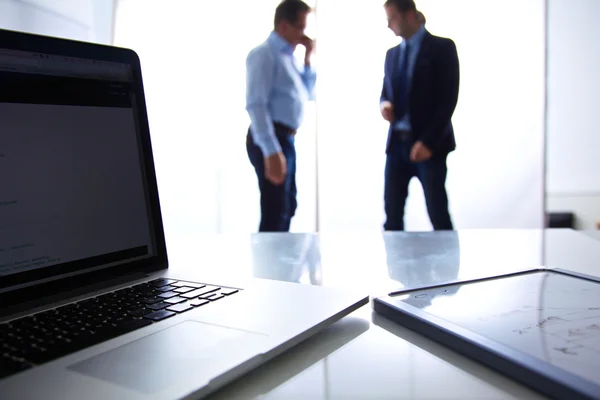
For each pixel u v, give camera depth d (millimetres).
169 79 2992
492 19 2518
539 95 2496
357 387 269
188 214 3031
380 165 2766
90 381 258
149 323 355
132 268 526
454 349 320
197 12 2922
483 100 2576
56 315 382
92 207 499
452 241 893
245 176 2938
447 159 2654
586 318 343
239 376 279
